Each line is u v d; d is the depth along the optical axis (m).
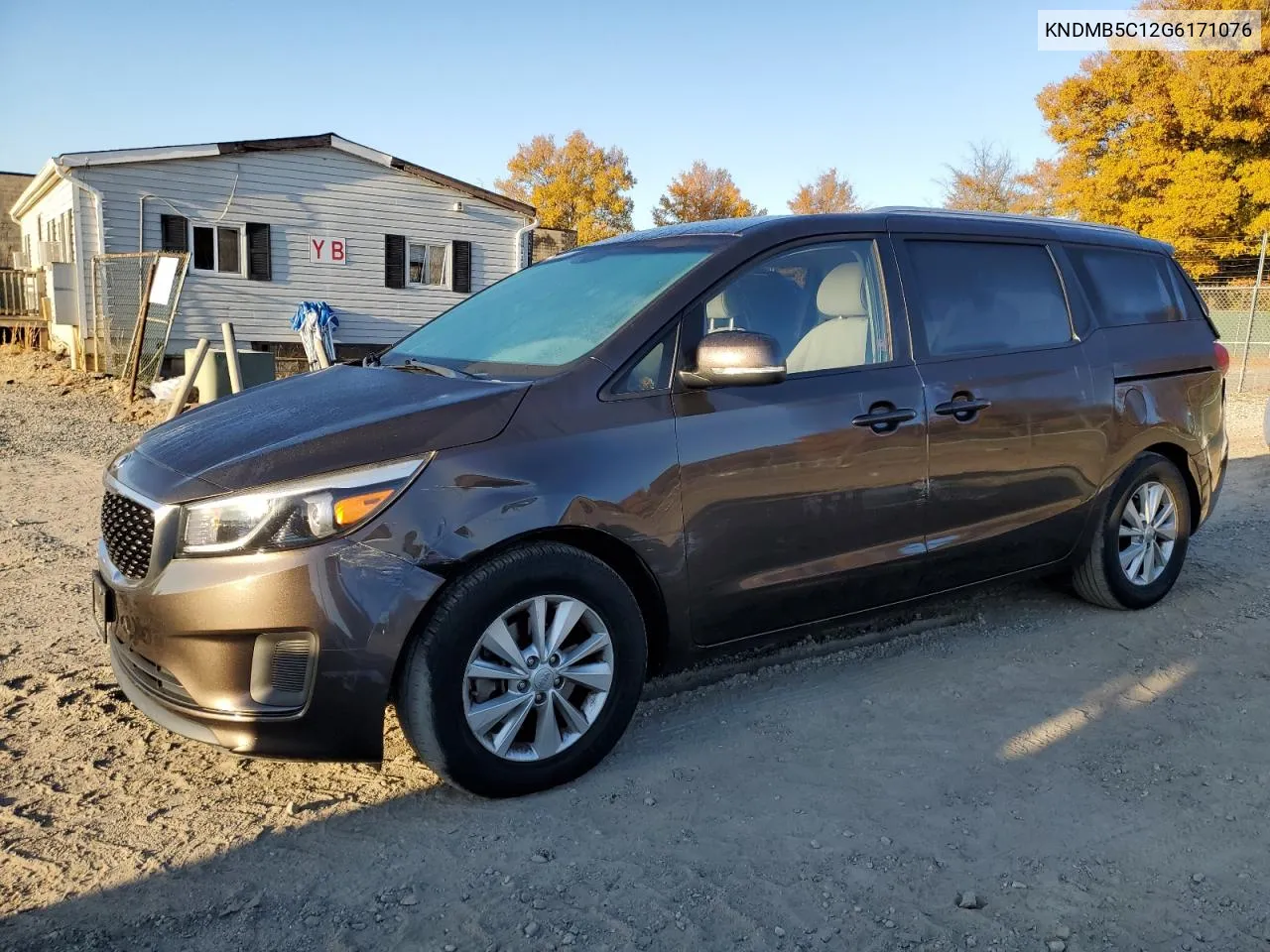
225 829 2.84
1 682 3.86
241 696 2.73
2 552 5.82
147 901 2.50
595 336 3.34
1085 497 4.40
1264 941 2.37
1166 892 2.57
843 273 3.78
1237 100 26.50
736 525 3.32
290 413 3.17
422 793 3.05
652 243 3.92
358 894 2.53
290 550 2.68
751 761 3.27
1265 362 22.56
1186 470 4.95
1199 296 5.20
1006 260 4.30
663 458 3.16
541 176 51.81
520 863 2.67
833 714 3.63
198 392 12.92
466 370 3.47
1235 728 3.53
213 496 2.75
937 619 4.70
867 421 3.59
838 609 3.70
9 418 11.64
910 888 2.58
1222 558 5.79
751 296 3.53
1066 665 4.11
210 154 17.66
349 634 2.70
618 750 3.35
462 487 2.84
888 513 3.70
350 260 19.83
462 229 21.20
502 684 2.96
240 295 18.69
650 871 2.64
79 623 4.59
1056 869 2.67
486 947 2.33
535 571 2.92
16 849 2.72
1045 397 4.16
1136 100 28.70
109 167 17.02
